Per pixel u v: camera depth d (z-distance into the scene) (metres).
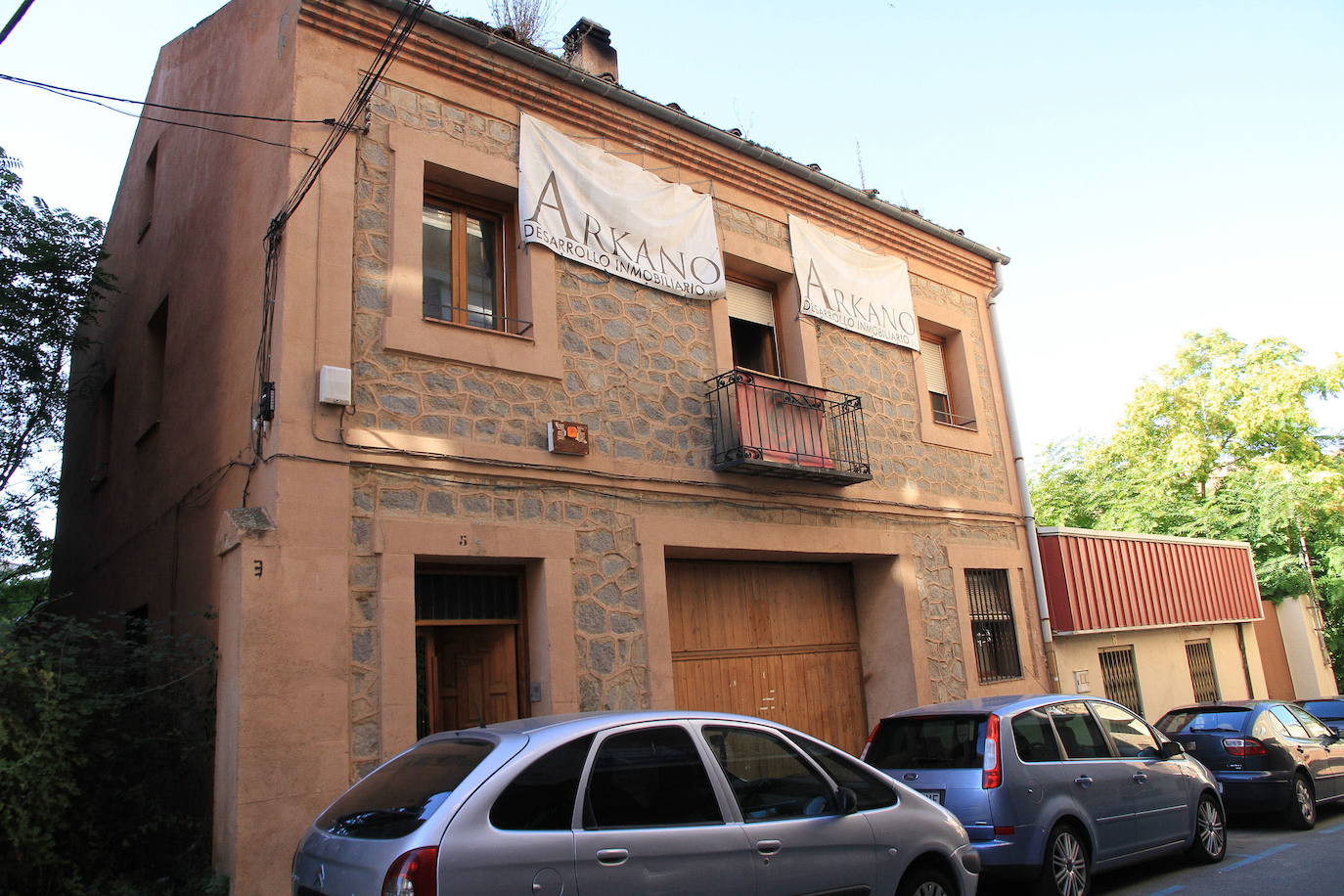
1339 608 19.62
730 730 4.69
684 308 9.41
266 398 6.67
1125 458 25.12
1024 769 6.36
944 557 11.25
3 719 5.31
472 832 3.61
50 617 6.30
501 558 7.43
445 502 7.22
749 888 4.22
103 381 12.19
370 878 3.54
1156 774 7.42
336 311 6.98
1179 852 7.67
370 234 7.39
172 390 9.21
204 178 9.16
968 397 12.51
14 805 5.23
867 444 10.66
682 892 4.01
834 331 10.85
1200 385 24.17
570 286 8.52
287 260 6.85
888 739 6.95
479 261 8.45
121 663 6.39
